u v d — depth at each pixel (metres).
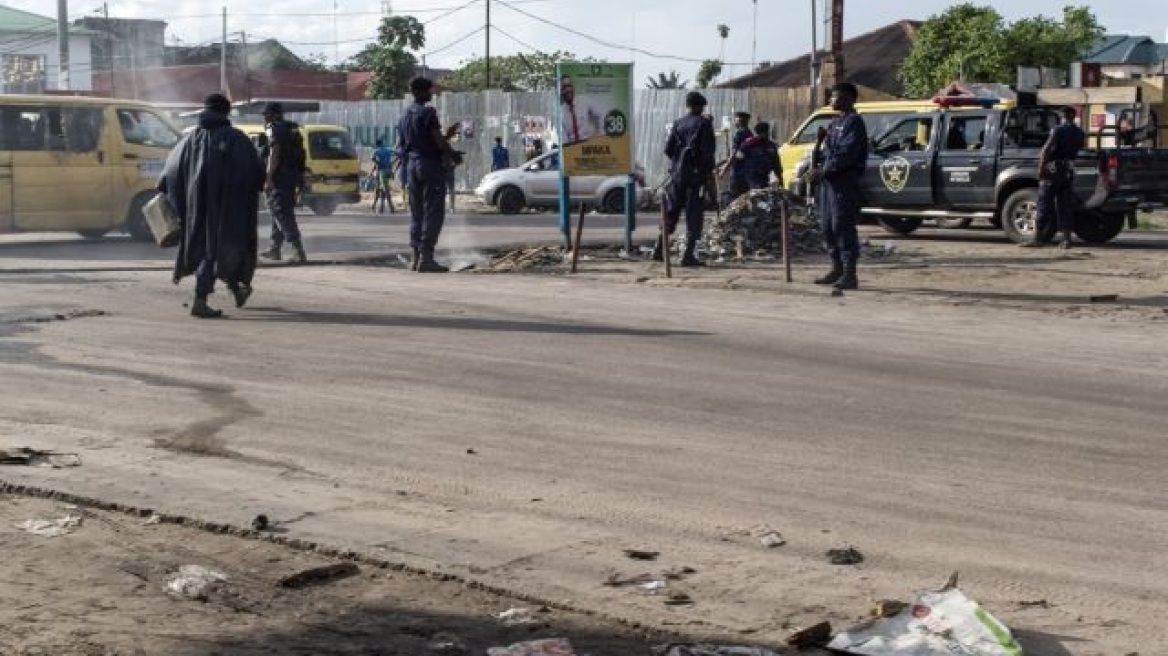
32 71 63.22
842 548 5.78
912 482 6.79
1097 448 7.50
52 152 19.58
